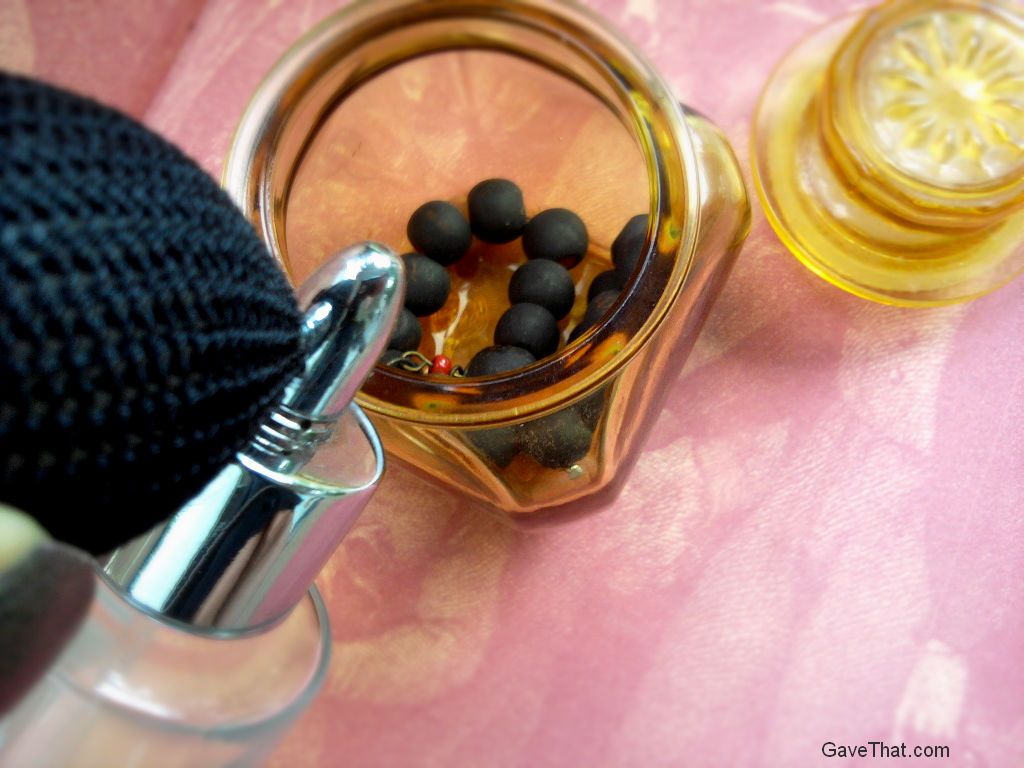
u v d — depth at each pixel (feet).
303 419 0.47
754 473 0.68
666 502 0.68
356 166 0.64
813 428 0.69
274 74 0.57
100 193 0.34
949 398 0.69
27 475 0.34
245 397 0.41
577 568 0.68
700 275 0.59
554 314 0.63
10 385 0.32
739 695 0.66
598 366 0.55
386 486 0.68
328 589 0.68
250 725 0.49
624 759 0.66
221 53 0.74
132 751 0.46
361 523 0.68
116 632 0.48
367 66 0.61
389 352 0.60
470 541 0.68
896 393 0.69
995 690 0.66
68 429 0.34
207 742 0.48
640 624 0.67
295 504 0.48
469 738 0.66
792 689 0.66
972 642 0.66
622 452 0.61
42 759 0.44
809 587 0.67
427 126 0.65
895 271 0.69
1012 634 0.66
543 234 0.63
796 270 0.71
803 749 0.65
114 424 0.35
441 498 0.68
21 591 0.35
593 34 0.60
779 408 0.69
